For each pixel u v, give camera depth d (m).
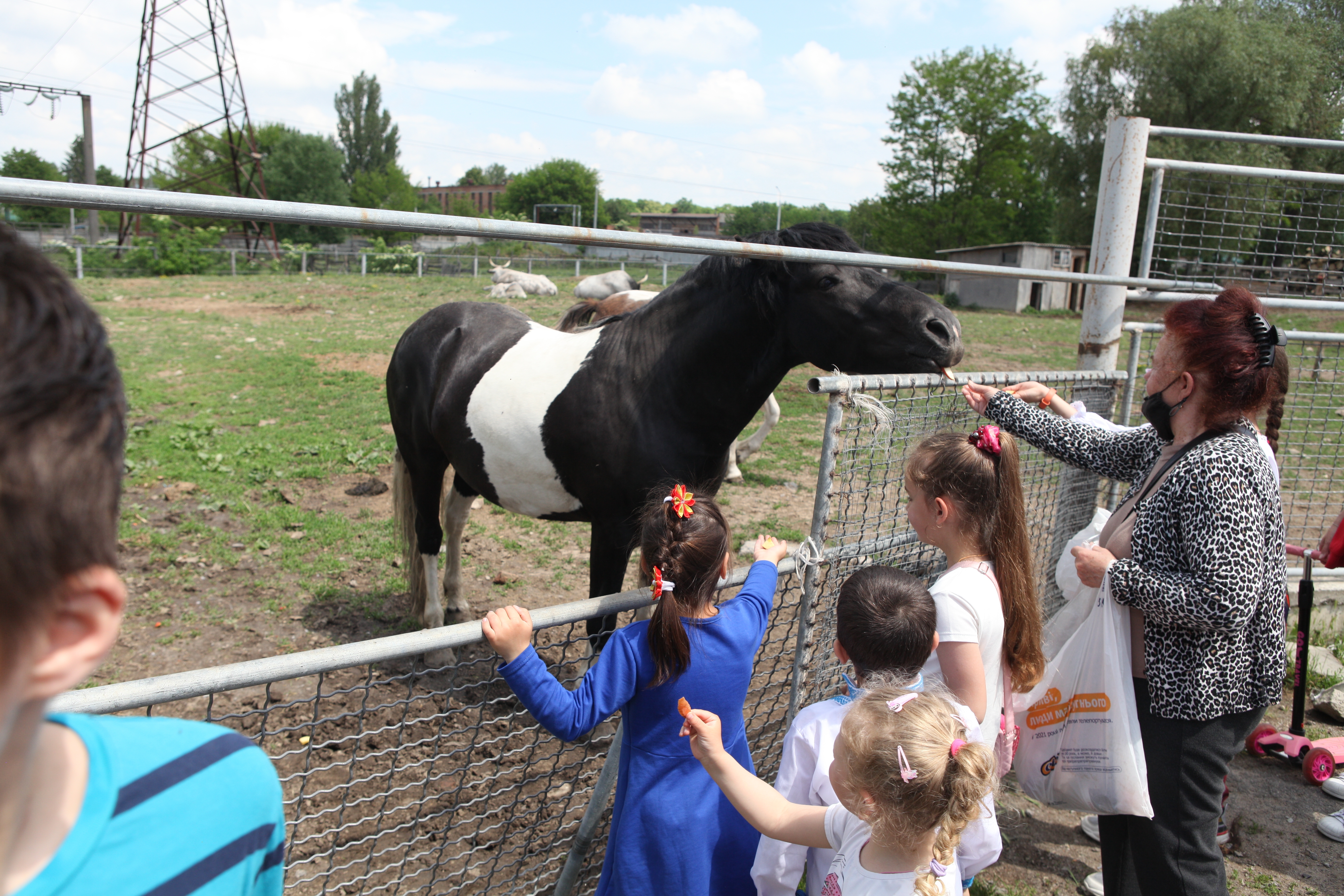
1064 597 2.59
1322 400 7.64
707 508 1.72
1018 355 15.48
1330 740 3.32
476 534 5.36
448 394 3.38
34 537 0.45
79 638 0.52
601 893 1.77
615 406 2.83
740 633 1.77
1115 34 29.23
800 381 10.93
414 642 1.43
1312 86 22.47
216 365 10.39
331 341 12.41
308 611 4.15
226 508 5.49
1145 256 3.99
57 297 0.50
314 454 6.78
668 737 1.73
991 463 1.90
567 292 22.95
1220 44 24.00
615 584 3.12
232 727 3.13
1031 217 44.78
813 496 6.24
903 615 1.72
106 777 0.65
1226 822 2.93
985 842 1.71
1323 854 2.87
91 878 0.62
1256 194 4.84
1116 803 1.93
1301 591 3.32
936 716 1.34
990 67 42.38
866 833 1.44
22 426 0.44
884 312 2.47
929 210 44.16
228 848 0.73
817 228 2.57
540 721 1.58
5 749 0.52
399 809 1.89
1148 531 1.86
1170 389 1.89
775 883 1.74
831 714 1.74
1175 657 1.88
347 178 77.06
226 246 30.23
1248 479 1.75
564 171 82.31
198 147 41.16
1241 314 1.80
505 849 2.51
